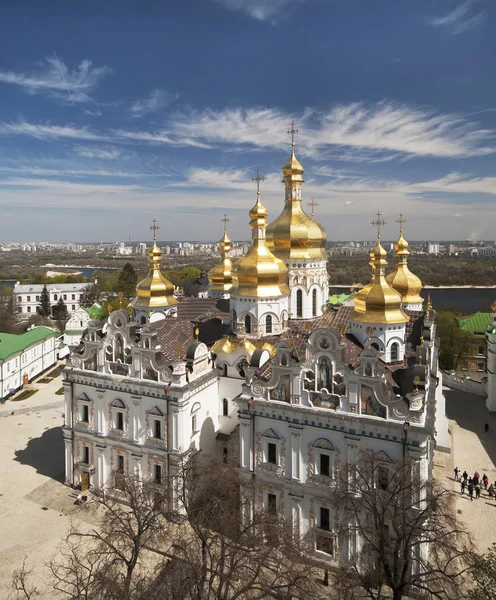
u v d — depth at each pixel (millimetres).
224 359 53500
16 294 191500
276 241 58500
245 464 44219
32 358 98812
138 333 52281
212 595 36812
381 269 49375
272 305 53469
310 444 41500
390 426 37875
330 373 40906
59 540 45531
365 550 36438
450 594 37438
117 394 50969
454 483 55812
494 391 78875
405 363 48969
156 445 48656
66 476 55062
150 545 43688
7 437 70188
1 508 50781
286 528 37188
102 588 31078
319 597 33000
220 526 35344
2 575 40812
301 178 59219
